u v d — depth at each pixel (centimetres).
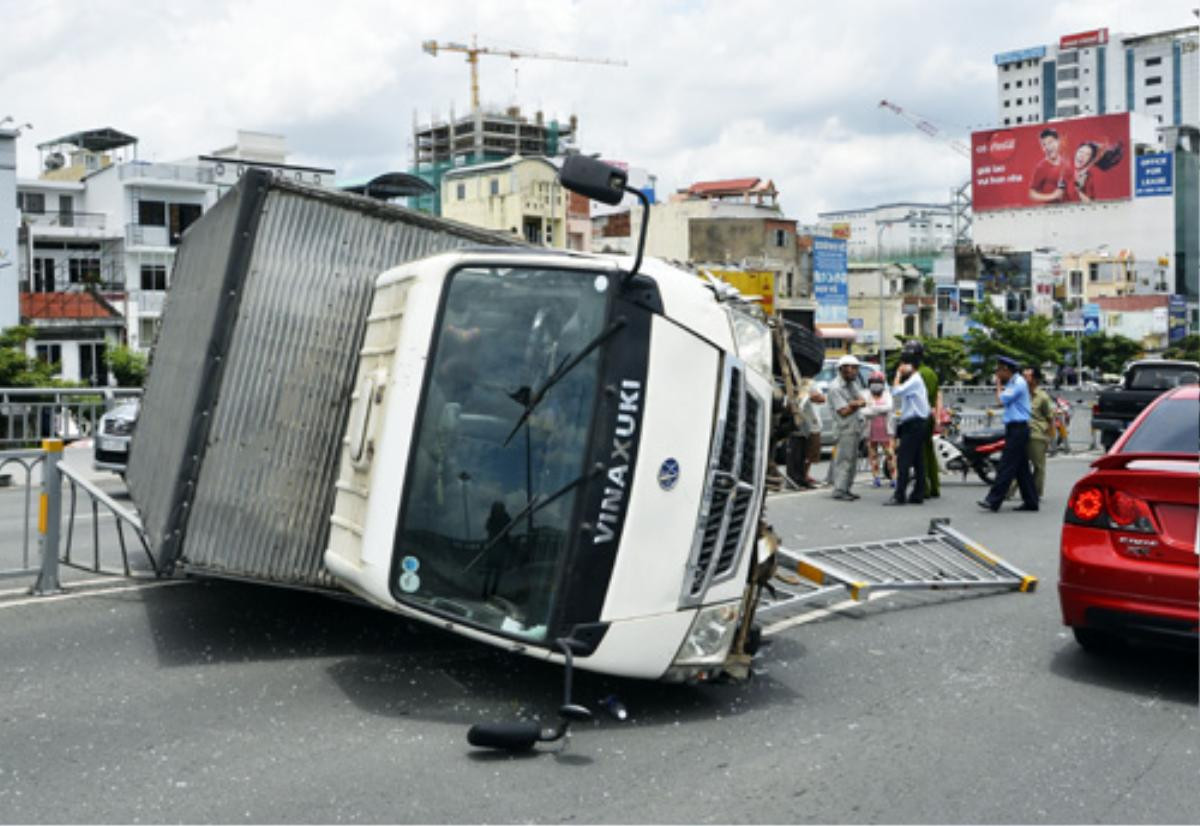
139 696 573
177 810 431
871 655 687
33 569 801
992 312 7638
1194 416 700
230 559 637
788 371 683
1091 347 9625
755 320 605
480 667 629
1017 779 477
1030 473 1376
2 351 3591
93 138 6975
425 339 539
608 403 521
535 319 536
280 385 645
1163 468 597
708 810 437
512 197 7575
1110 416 2264
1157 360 2264
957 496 1547
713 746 512
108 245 5691
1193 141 13625
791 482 1598
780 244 8006
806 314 8131
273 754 491
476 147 12456
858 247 12950
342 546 586
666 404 532
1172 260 12625
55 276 5584
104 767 475
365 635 695
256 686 591
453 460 530
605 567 517
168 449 725
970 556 942
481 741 487
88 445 1802
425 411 534
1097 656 688
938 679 634
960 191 14225
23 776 464
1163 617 583
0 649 658
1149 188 12688
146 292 5697
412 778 465
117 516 839
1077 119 13088
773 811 438
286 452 646
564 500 520
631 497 523
